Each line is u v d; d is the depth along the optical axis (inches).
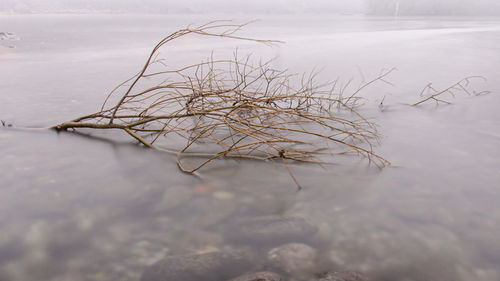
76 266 61.9
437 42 512.7
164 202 83.0
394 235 69.9
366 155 110.8
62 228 73.0
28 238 69.6
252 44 522.3
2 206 81.4
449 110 167.5
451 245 66.9
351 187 89.8
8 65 314.7
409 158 108.6
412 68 291.6
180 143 123.4
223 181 93.9
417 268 60.7
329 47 457.7
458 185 90.5
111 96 200.5
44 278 59.2
